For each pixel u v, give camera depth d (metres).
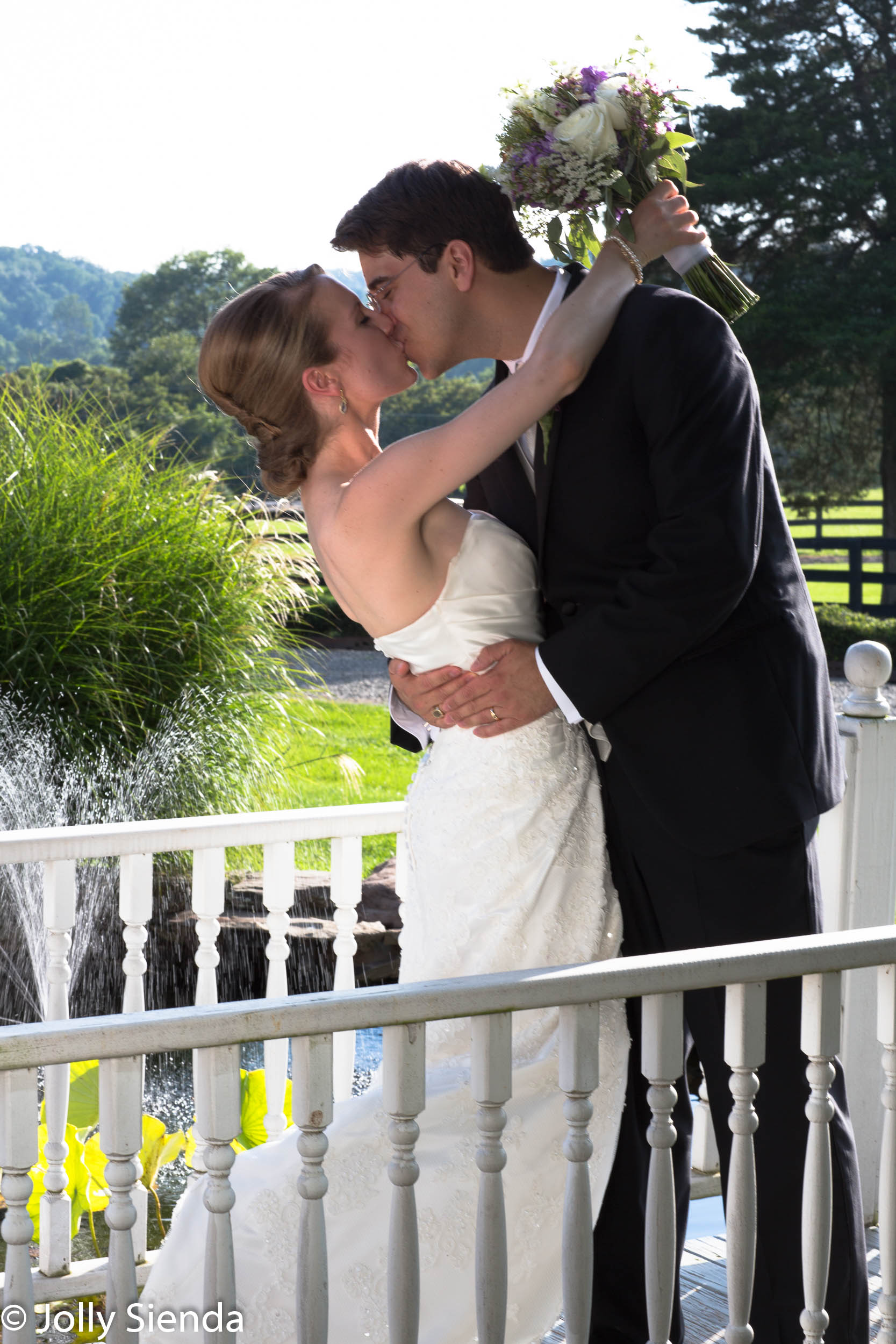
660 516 1.77
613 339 1.80
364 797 6.78
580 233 1.99
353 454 1.89
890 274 17.47
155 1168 2.42
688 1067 2.34
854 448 18.66
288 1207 1.63
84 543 6.07
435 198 1.85
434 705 1.86
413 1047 1.47
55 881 2.35
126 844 2.36
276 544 6.70
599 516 1.82
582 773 1.86
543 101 1.89
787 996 1.80
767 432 18.59
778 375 17.61
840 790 1.91
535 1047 1.78
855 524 20.20
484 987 1.49
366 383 1.86
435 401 23.64
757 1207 1.82
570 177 1.83
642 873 1.89
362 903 5.11
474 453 1.72
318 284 1.85
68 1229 2.33
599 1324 1.96
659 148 1.89
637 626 1.71
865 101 18.20
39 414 6.76
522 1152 1.72
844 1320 1.79
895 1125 1.76
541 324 1.89
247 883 5.19
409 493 1.73
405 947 1.99
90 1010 4.84
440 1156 1.68
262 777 6.10
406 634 1.84
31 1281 1.36
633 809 1.87
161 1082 3.93
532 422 1.73
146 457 6.75
